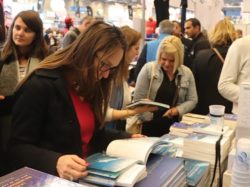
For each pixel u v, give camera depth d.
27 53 2.48
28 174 0.79
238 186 0.97
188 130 1.51
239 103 1.25
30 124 1.16
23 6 3.87
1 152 1.63
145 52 3.38
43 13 4.16
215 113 1.48
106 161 0.94
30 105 1.16
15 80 2.33
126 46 1.24
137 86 2.49
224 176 1.15
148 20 5.04
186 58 4.13
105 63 1.17
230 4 10.42
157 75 2.44
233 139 1.42
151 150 1.11
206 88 2.74
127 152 1.06
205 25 5.56
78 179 0.87
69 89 1.26
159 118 2.40
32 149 1.11
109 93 1.38
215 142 1.27
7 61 2.40
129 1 5.09
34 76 1.20
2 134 1.82
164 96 2.44
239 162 0.96
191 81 2.54
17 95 1.21
